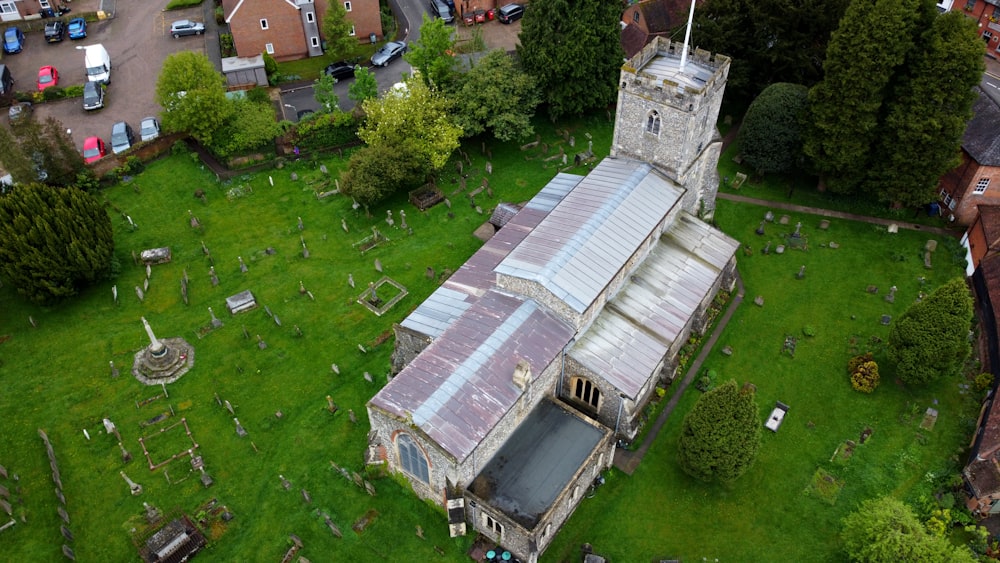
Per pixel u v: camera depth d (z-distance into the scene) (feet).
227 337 210.18
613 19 259.39
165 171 264.52
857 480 178.19
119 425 188.24
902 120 219.61
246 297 217.97
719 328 214.07
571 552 164.96
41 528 167.63
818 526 170.30
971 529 166.50
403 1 363.76
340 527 167.94
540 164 269.03
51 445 183.52
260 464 179.83
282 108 297.12
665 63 211.82
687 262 207.00
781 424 190.29
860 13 210.59
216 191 257.34
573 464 165.89
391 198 254.68
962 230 240.32
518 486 161.48
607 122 287.28
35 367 202.18
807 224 245.45
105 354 205.57
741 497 175.32
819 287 224.94
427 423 154.40
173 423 188.85
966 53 204.54
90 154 269.03
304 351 206.39
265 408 192.34
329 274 229.04
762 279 227.61
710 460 164.55
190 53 258.57
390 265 231.91
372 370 201.05
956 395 194.90
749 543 167.43
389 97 252.42
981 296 213.46
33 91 306.55
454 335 175.22
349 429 187.11
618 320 189.57
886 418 191.11
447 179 262.47
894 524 153.48
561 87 266.36
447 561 162.09
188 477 177.06
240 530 167.43
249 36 313.32
